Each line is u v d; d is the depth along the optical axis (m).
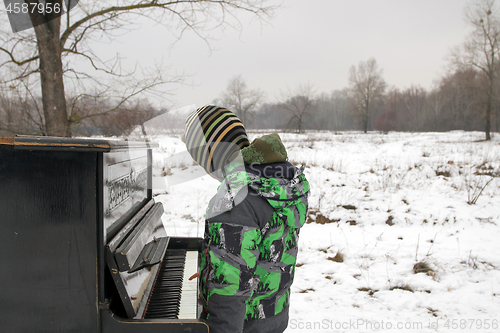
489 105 31.83
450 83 62.81
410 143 25.53
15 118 6.82
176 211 6.75
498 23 30.98
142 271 1.76
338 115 92.12
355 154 17.41
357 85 65.69
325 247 5.01
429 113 69.69
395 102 83.50
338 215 6.45
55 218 1.29
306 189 1.43
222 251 1.24
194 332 1.30
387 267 4.33
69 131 6.92
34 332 1.32
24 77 6.56
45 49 6.45
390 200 7.33
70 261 1.30
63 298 1.31
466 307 3.37
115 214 1.50
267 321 1.39
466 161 13.35
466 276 4.05
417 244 5.09
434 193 7.94
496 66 31.22
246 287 1.25
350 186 8.91
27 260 1.30
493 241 5.23
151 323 1.31
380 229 5.82
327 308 3.35
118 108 6.85
